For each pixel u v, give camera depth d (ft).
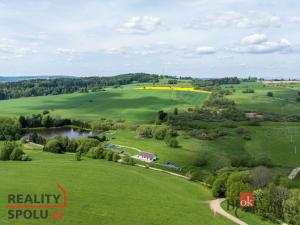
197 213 259.80
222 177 325.21
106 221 226.58
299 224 252.42
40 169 347.77
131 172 361.51
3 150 412.98
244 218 266.77
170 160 463.42
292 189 278.87
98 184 303.48
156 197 285.02
